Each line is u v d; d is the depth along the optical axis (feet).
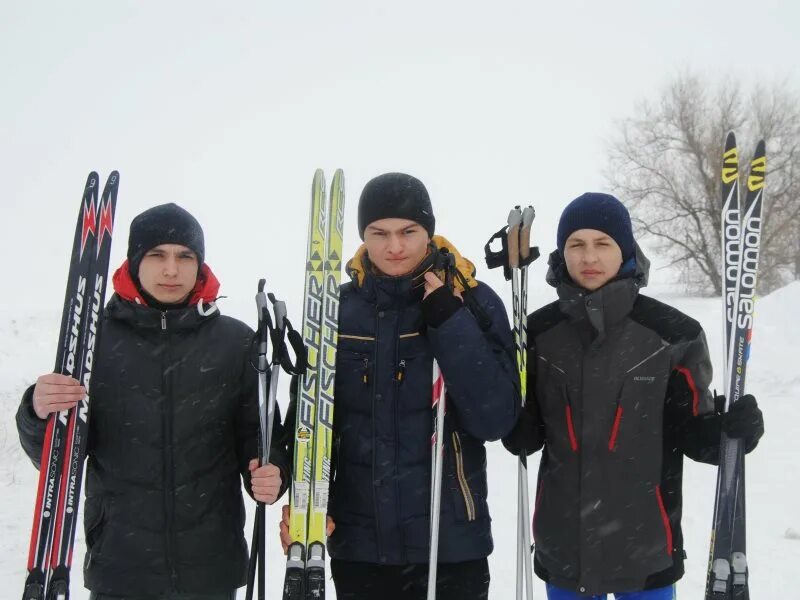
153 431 8.52
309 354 9.33
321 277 9.53
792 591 13.83
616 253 9.20
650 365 9.05
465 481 8.79
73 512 8.52
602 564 8.96
